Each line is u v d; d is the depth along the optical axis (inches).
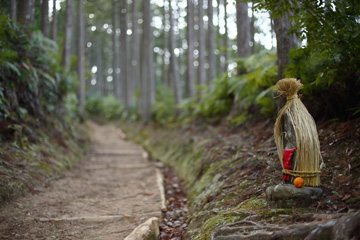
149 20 593.6
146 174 260.5
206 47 807.7
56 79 305.0
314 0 119.3
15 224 133.3
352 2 120.3
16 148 201.5
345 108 145.6
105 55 1245.1
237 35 279.7
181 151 297.4
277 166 141.5
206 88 377.1
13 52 202.2
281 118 107.8
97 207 168.4
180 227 142.9
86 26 743.7
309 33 126.8
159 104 570.3
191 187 202.5
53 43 282.4
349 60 125.3
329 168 118.6
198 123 351.3
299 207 100.8
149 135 474.3
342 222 75.9
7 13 241.8
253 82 220.8
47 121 284.0
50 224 138.1
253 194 128.7
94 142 437.7
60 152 263.3
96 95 1077.8
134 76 970.1
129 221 146.5
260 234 87.3
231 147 202.2
